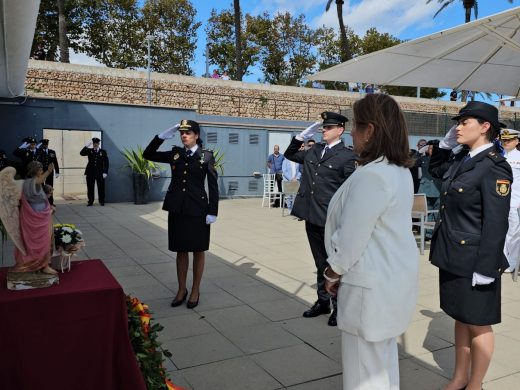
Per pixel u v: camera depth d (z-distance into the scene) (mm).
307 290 4820
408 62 4289
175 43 30219
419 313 4199
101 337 2107
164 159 4391
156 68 30391
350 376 1953
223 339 3531
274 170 12883
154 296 4547
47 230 2170
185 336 3580
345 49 24000
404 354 3342
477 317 2500
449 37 3828
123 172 12797
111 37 28828
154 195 13242
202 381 2891
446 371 3084
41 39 26188
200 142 4398
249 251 6758
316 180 3904
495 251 2408
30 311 1974
